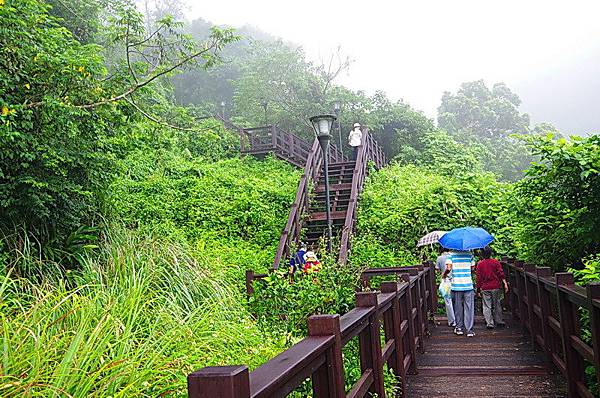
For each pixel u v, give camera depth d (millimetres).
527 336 7379
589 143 5938
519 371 5434
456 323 7820
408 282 5762
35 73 6168
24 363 2965
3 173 5941
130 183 14266
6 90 5992
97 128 7043
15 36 5977
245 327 5000
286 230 11609
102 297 4414
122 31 7602
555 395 4582
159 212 13344
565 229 6680
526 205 7254
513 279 8742
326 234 12492
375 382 3514
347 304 6449
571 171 5887
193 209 13930
